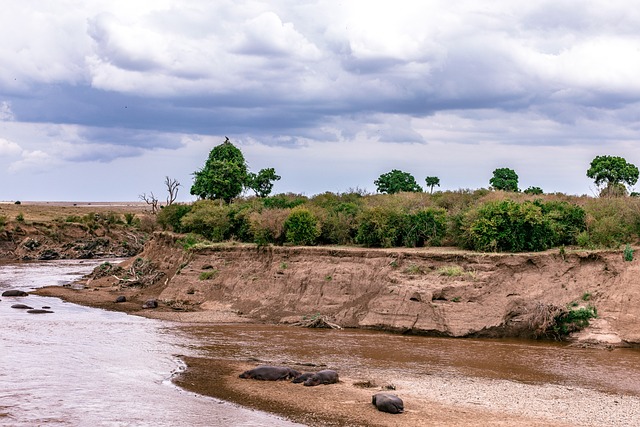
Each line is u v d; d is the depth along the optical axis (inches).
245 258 1889.8
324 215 1920.5
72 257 3715.6
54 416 901.2
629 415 906.7
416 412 915.4
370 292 1572.3
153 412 918.4
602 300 1376.7
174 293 1925.4
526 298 1405.0
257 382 1062.4
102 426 863.7
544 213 1657.2
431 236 1748.3
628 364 1173.7
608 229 1557.6
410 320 1449.3
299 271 1715.1
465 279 1460.4
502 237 1549.0
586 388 1034.1
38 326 1531.7
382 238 1754.4
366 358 1226.0
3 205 5772.6
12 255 3651.6
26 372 1120.2
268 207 2151.8
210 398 981.8
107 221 4431.6
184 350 1293.1
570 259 1456.7
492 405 948.0
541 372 1125.7
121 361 1200.8
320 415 904.3
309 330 1494.8
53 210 5880.9
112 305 1870.1
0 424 866.8
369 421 880.3
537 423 873.5
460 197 2102.6
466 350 1283.2
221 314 1694.1
